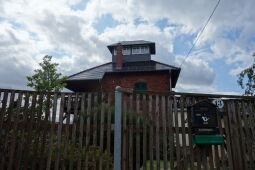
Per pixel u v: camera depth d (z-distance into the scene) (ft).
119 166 13.14
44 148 13.47
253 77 32.17
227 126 14.85
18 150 13.26
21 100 14.05
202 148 14.43
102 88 48.93
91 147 13.64
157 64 53.93
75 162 13.55
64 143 13.65
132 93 14.67
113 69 51.78
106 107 14.74
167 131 14.33
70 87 51.29
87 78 45.80
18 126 13.64
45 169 13.42
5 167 13.14
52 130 13.74
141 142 15.33
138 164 13.56
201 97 15.30
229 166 14.07
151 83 48.34
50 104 14.48
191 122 14.55
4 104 13.83
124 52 59.93
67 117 13.99
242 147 14.53
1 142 13.35
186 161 13.87
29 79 24.54
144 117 14.26
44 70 25.20
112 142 15.29
